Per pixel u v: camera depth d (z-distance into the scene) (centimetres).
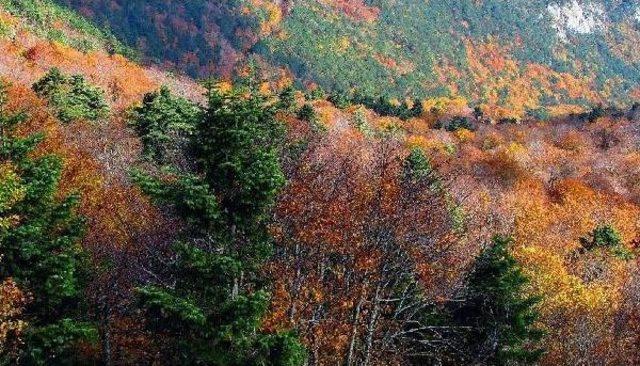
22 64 7256
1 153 1867
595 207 6084
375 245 1962
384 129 9362
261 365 1455
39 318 1759
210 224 1552
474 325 2300
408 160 2731
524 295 3141
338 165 2711
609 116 12925
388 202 2003
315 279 2036
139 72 10862
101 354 2500
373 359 2206
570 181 7106
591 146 10319
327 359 2197
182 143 1680
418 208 2053
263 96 1803
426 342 2172
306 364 1903
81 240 2319
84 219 1947
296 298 1909
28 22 11144
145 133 4141
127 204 2819
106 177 3578
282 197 1891
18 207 1770
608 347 2952
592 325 2998
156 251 2348
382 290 2102
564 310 3058
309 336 2011
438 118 12988
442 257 2159
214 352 1464
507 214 5284
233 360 1470
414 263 2041
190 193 1482
